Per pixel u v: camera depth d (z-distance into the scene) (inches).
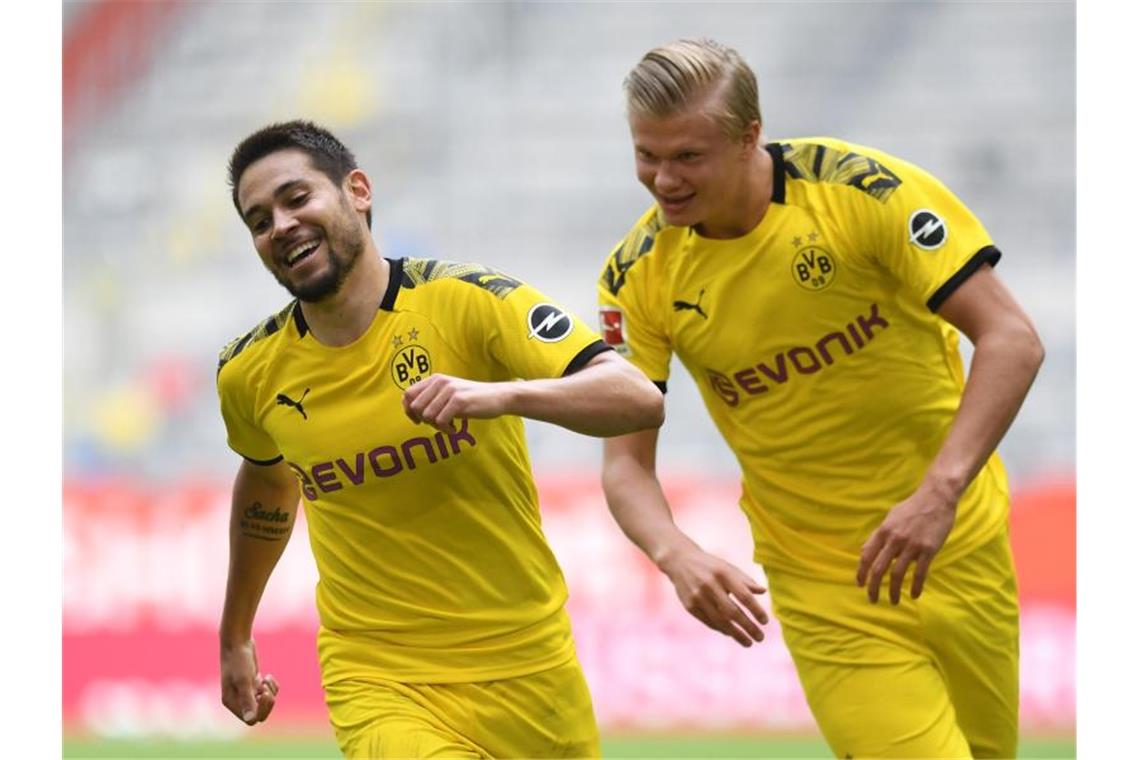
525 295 561.6
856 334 645.9
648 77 598.5
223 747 1251.8
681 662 1278.3
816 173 643.5
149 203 1972.2
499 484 578.6
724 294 650.8
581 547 1326.3
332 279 555.5
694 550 633.0
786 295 643.5
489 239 1872.5
